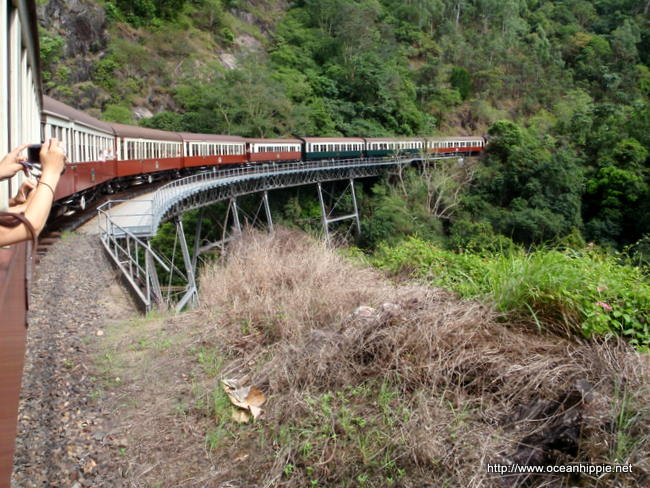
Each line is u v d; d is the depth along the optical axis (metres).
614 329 3.99
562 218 31.67
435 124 55.91
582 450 2.78
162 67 42.41
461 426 3.11
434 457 2.89
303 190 37.25
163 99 41.19
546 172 34.09
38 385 4.17
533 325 4.12
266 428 3.42
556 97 62.16
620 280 4.51
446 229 33.97
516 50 70.25
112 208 15.10
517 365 3.50
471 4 76.56
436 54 66.38
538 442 2.91
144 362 4.58
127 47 40.84
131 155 17.78
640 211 31.89
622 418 2.79
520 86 64.62
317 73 53.00
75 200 13.08
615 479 2.58
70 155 11.48
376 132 48.66
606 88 64.81
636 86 64.25
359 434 3.17
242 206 32.25
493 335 3.95
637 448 2.69
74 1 38.22
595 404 2.91
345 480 2.86
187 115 38.56
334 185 38.38
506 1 74.50
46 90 34.22
